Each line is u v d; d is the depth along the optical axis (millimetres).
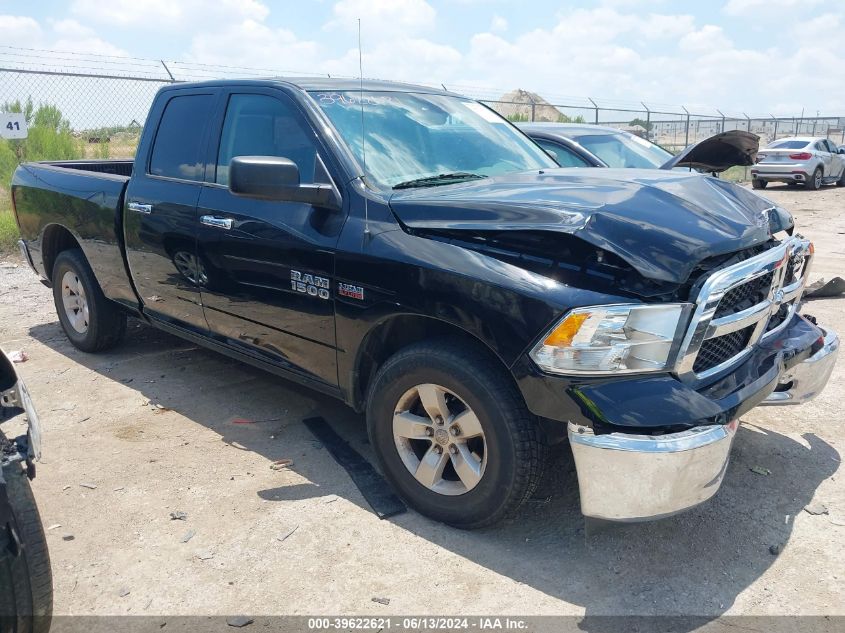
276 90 3805
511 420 2807
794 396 3467
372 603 2689
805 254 3506
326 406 4492
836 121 31125
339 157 3426
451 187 3414
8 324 6297
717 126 23859
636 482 2566
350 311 3238
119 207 4605
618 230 2695
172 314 4488
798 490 3471
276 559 2953
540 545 3045
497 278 2758
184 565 2922
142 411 4418
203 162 4102
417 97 4180
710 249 2729
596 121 18516
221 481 3574
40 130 13477
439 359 2955
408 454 3248
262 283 3668
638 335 2613
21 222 5703
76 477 3615
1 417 2436
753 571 2873
